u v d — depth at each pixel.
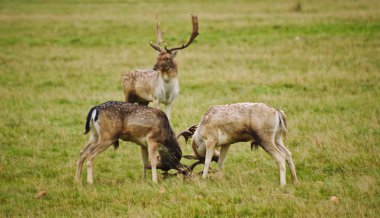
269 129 19.17
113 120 19.81
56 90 36.12
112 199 17.98
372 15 60.97
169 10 78.19
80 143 25.20
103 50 50.97
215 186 19.09
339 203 16.45
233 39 53.38
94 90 36.09
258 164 21.70
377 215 15.34
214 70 40.94
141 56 47.72
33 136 26.09
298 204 16.42
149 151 20.14
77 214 16.69
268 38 52.88
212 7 80.31
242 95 33.16
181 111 29.91
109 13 77.25
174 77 27.42
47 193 18.50
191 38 27.14
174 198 17.84
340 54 43.47
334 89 33.25
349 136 23.55
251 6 79.25
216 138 20.08
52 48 52.03
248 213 16.38
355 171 19.58
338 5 74.06
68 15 75.44
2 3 94.19
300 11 70.19
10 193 18.62
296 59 43.06
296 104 30.22
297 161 21.39
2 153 23.67
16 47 52.41
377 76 35.19
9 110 30.73
